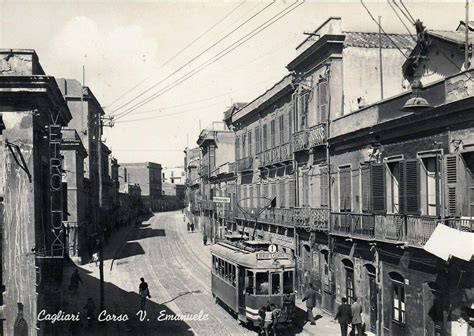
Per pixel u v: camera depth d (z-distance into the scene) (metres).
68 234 37.31
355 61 23.83
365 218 19.61
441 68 18.52
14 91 13.80
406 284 16.94
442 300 15.07
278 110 32.31
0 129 14.12
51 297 17.53
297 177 28.17
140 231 64.12
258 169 36.47
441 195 15.30
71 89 45.38
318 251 24.70
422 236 15.80
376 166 19.12
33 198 14.14
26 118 14.11
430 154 16.00
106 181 56.75
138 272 35.06
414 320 16.44
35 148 14.56
